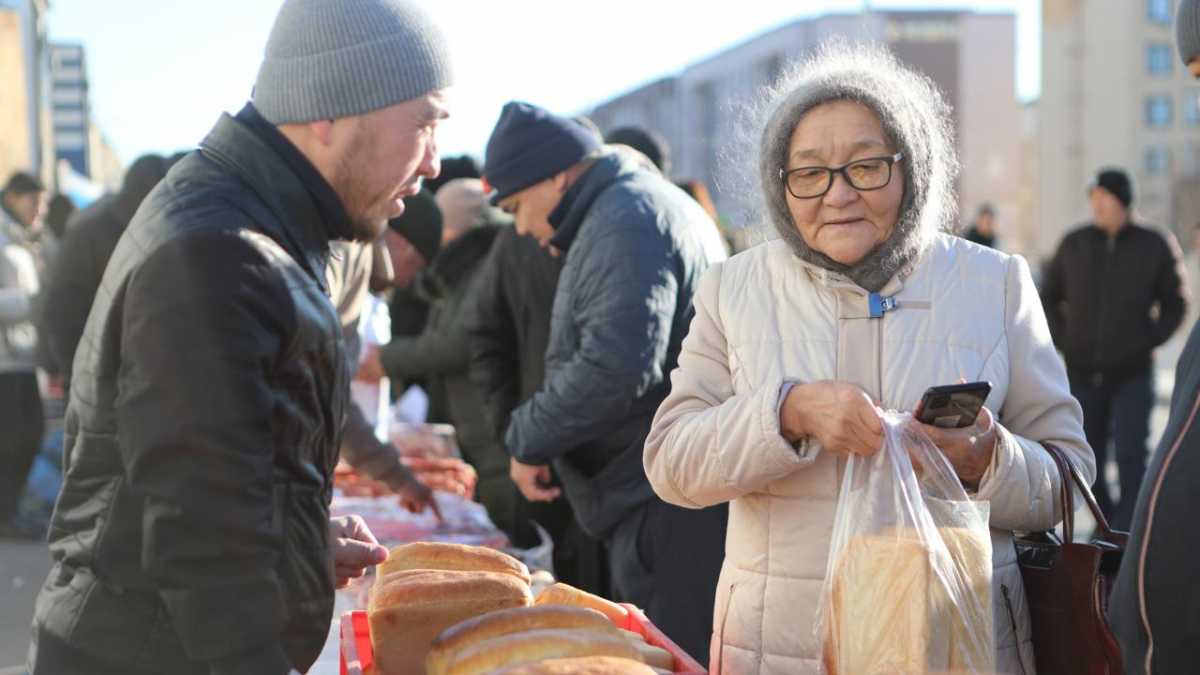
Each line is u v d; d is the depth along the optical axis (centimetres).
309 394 177
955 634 178
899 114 206
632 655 171
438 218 461
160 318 163
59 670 174
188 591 162
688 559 338
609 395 331
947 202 220
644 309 330
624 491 343
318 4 183
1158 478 196
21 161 997
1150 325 723
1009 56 3703
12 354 855
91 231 565
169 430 161
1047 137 3488
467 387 512
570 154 365
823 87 208
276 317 169
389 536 342
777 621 210
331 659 229
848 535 188
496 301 453
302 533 177
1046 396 216
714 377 228
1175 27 223
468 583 193
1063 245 743
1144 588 193
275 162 180
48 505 747
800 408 200
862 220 208
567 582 436
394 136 185
